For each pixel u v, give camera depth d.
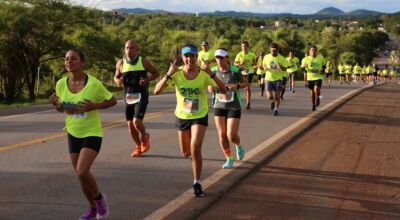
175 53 7.03
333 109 16.89
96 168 8.06
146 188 6.93
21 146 9.80
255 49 81.19
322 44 114.25
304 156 8.95
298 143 10.20
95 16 40.84
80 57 5.42
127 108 8.91
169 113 15.65
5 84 38.19
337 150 9.52
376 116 15.16
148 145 9.10
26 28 36.12
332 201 6.35
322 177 7.51
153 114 15.31
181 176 7.62
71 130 5.51
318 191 6.77
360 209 6.05
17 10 35.56
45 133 11.43
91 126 5.50
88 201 5.90
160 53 67.31
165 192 6.73
